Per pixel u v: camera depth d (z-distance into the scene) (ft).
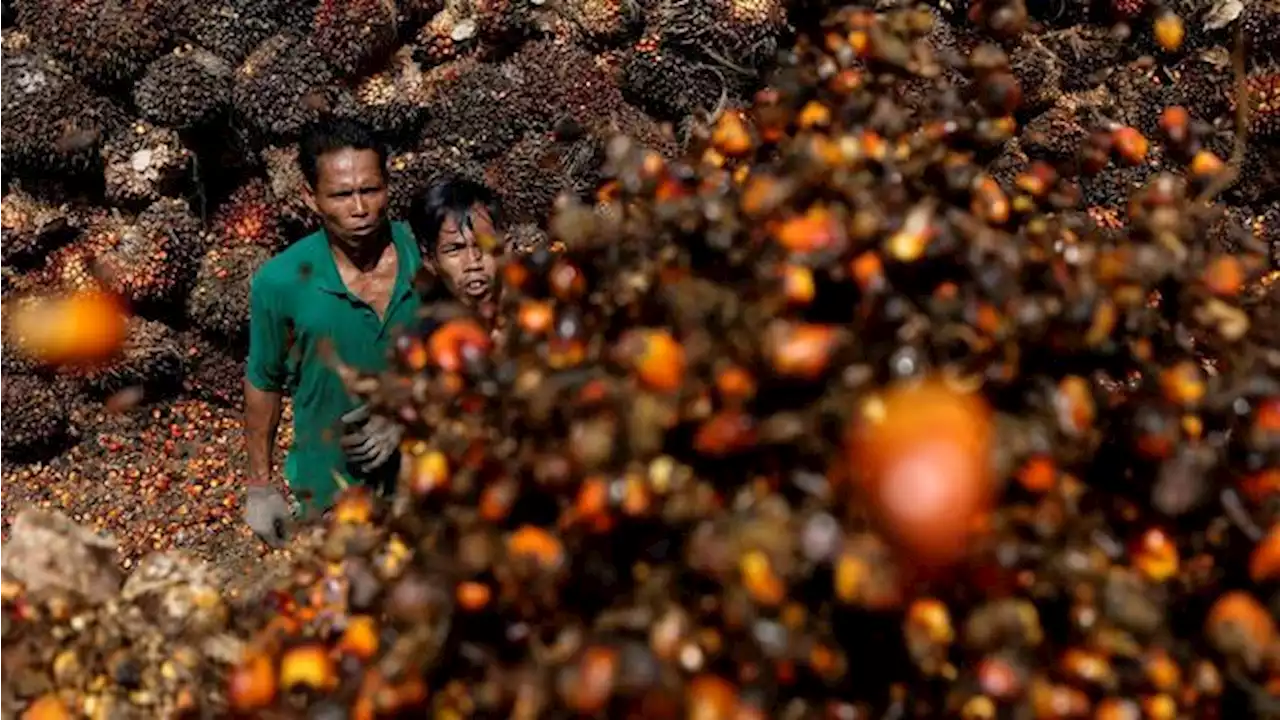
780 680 3.05
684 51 13.15
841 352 3.08
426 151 13.75
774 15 13.05
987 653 3.01
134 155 13.62
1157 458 3.24
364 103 13.57
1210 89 13.93
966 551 2.91
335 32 13.38
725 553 2.92
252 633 4.03
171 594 4.13
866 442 2.95
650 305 3.40
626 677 2.83
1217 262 3.50
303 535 4.62
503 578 3.18
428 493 3.45
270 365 8.86
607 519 3.09
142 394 14.12
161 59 13.53
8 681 4.05
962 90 3.98
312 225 13.83
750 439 3.10
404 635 3.30
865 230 3.21
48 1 13.41
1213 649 3.17
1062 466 3.18
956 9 13.93
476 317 4.04
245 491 13.53
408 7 13.75
